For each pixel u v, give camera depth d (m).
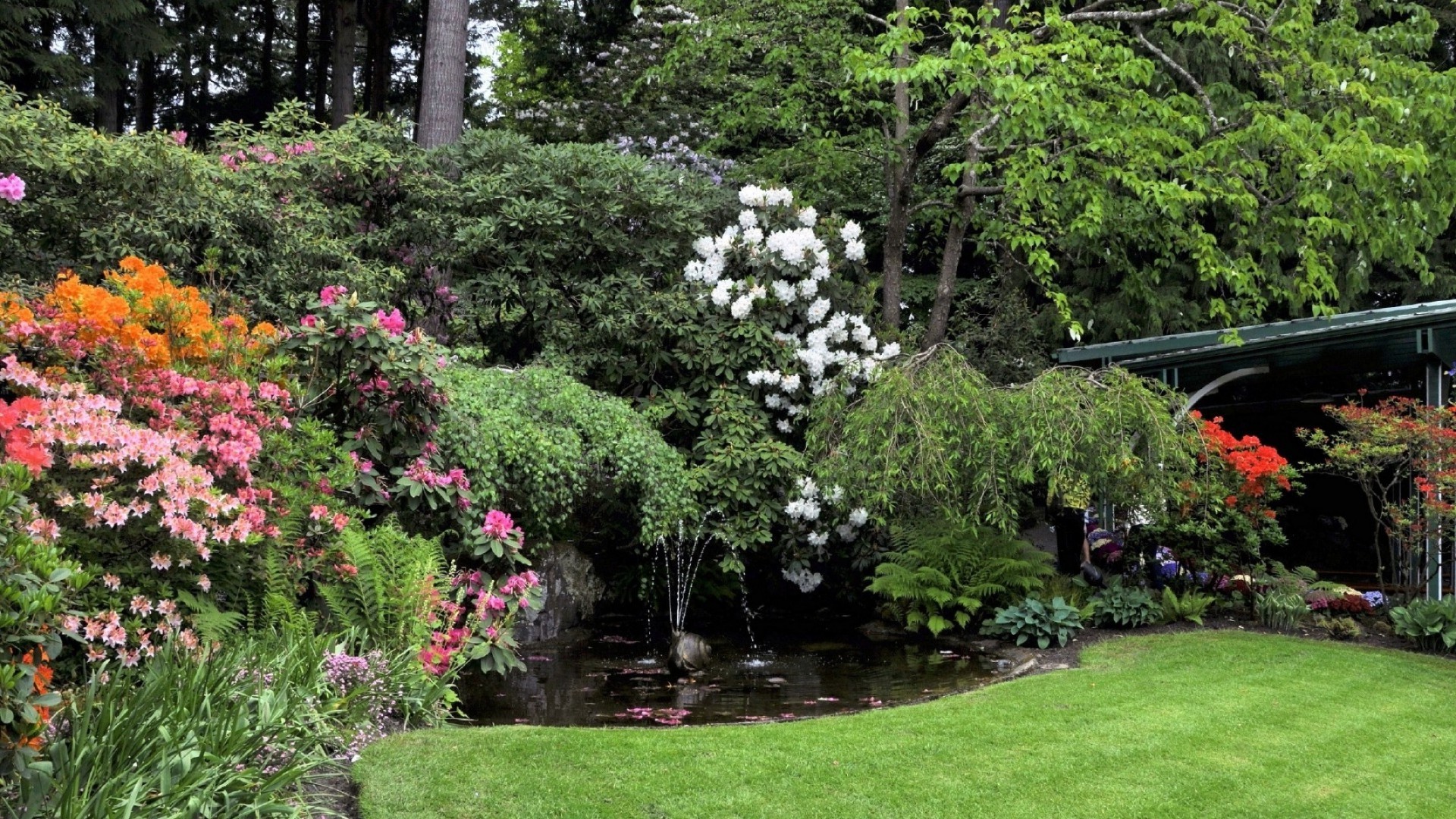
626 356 9.32
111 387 4.60
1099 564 9.16
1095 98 10.11
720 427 8.89
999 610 8.07
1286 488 8.27
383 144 9.37
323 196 9.09
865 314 10.12
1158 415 7.47
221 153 8.72
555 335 9.16
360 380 5.78
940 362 7.90
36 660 2.86
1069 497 7.89
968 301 13.72
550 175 9.20
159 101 24.00
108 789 2.95
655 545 8.98
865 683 6.57
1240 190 9.43
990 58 8.39
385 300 8.70
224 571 4.64
